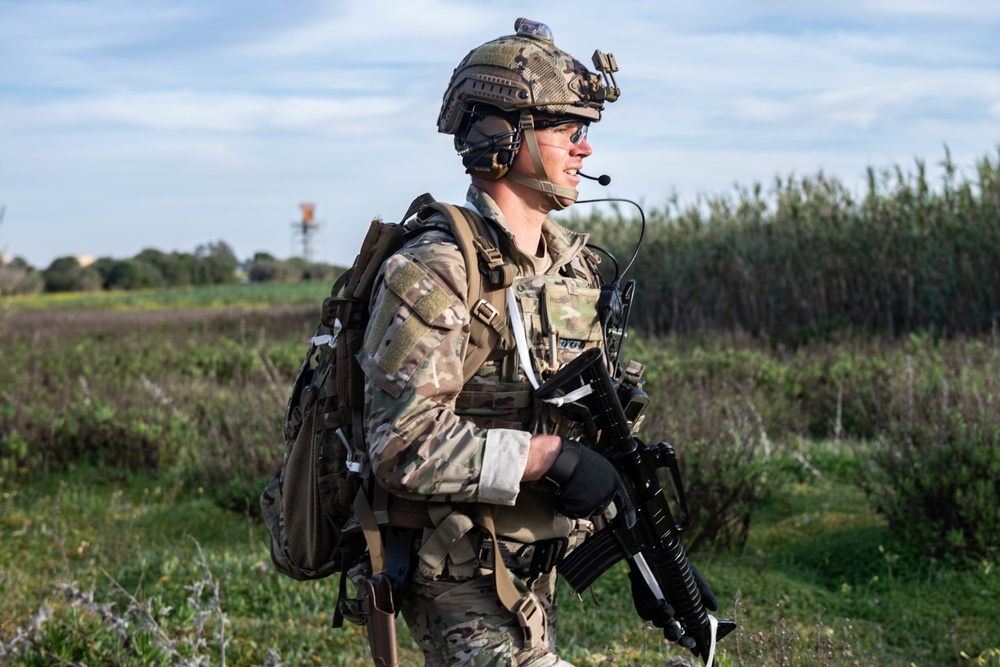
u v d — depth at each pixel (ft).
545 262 7.08
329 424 6.63
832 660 11.59
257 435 23.24
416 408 5.86
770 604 14.66
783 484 21.35
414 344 5.91
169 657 11.59
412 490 5.86
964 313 40.24
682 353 36.63
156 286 219.00
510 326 6.39
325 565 7.13
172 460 26.35
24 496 23.59
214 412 27.86
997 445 17.03
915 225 42.88
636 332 46.83
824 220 45.83
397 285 6.02
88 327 74.33
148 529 20.94
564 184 6.92
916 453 17.53
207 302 148.15
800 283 45.83
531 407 6.43
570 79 6.75
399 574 6.34
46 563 18.19
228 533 20.30
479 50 6.89
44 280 209.15
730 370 30.81
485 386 6.37
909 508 17.03
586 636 14.15
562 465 5.93
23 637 11.77
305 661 13.39
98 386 33.63
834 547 17.60
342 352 6.46
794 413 27.27
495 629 6.32
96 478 25.09
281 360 40.68
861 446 23.44
